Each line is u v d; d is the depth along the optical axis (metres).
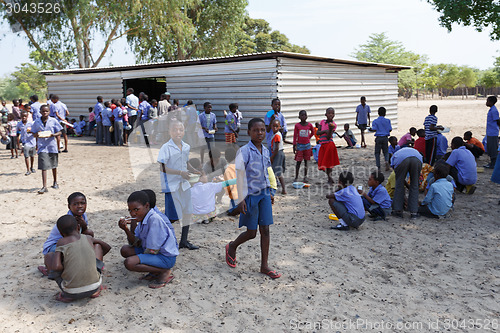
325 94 15.71
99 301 4.08
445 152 9.83
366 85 17.78
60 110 13.91
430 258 5.09
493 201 7.53
